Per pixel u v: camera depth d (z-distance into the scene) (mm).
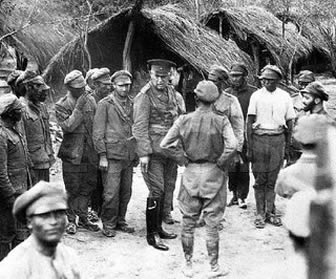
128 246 6320
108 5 13969
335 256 3691
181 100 6824
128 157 6562
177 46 13484
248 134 7086
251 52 16641
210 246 5629
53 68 12617
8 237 5254
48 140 6254
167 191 6895
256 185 7094
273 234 6852
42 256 2719
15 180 5273
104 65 14039
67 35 13656
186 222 5656
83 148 6551
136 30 13641
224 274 5672
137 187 8820
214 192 5527
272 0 18562
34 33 12672
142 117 6301
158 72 6387
